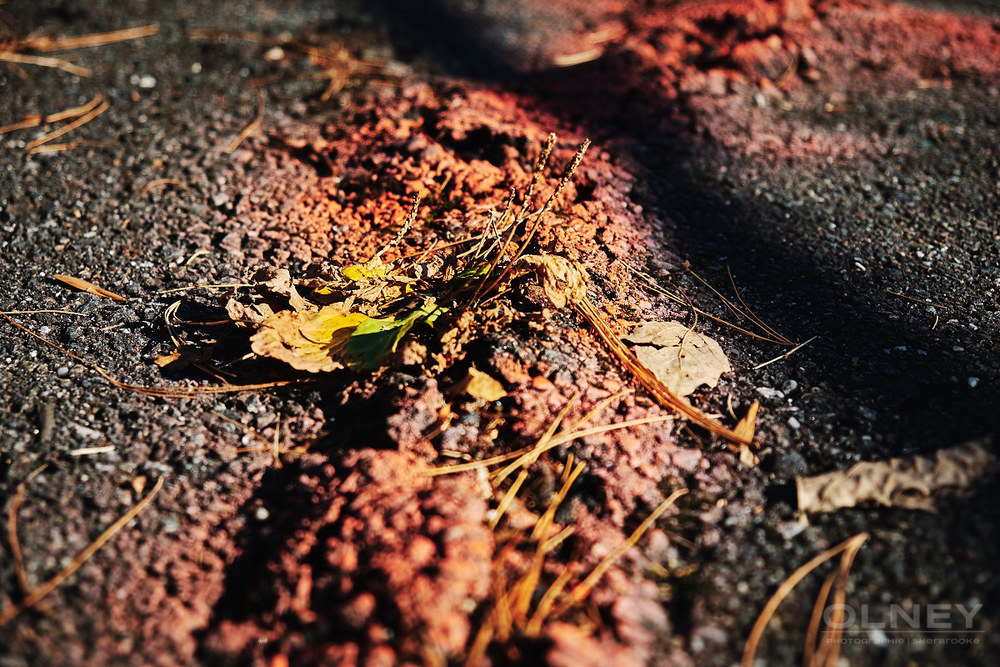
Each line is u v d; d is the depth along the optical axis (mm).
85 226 711
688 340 635
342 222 708
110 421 604
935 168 761
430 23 936
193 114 802
